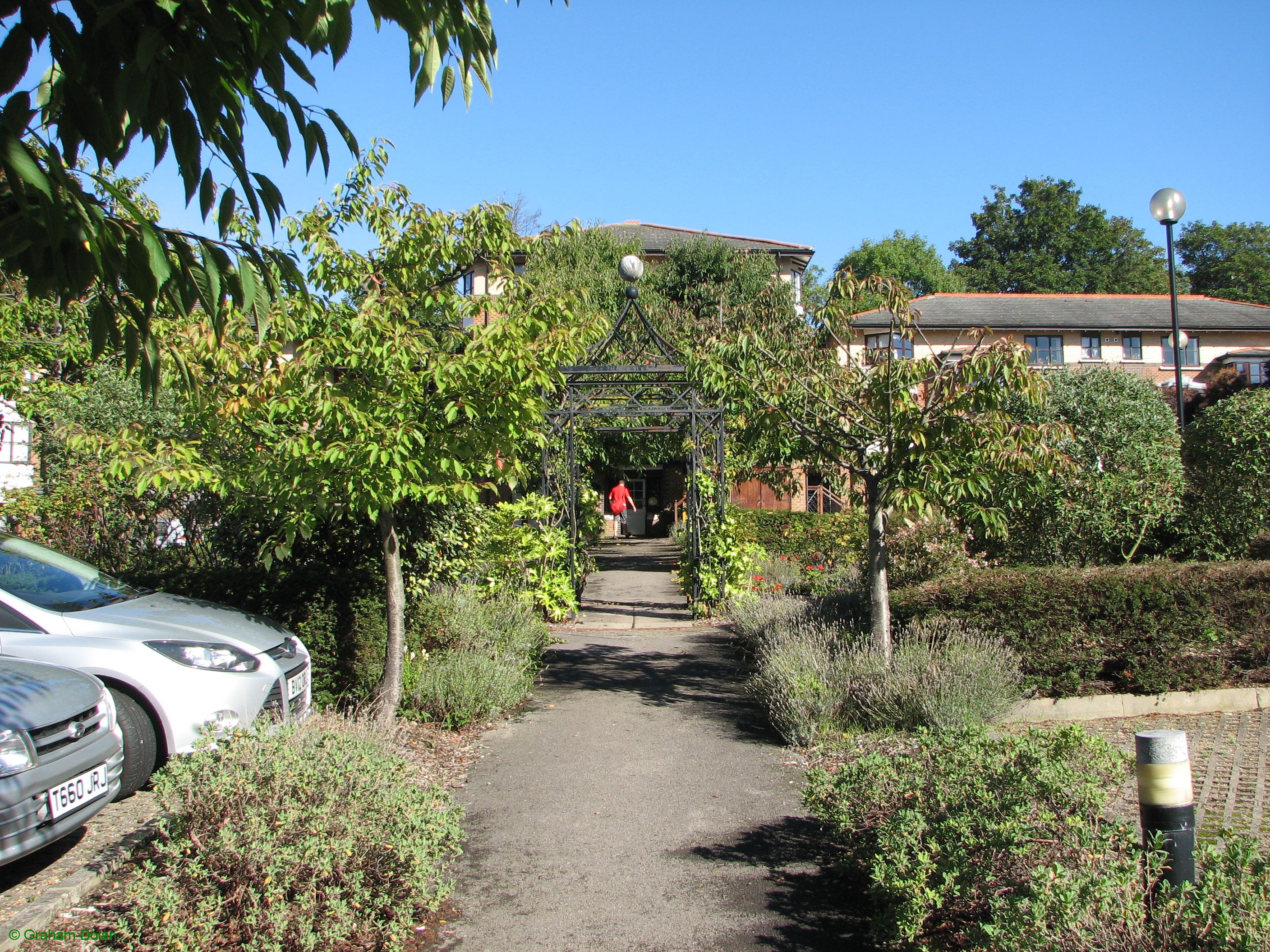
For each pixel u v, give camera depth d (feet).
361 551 29.22
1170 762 10.98
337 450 19.57
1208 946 9.28
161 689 18.48
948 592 25.54
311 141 9.62
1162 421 33.58
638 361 52.90
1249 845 10.52
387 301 21.30
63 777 14.24
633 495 109.81
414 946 12.77
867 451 26.73
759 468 53.47
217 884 12.12
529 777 20.39
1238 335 113.09
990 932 10.18
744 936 13.00
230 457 22.36
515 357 20.90
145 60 7.83
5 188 8.49
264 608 24.23
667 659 34.78
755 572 50.24
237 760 13.53
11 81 8.05
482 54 10.28
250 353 20.10
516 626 33.30
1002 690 23.26
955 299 116.26
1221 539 34.71
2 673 14.98
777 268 88.84
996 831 12.07
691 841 16.62
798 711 22.88
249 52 8.95
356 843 12.84
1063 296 118.83
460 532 33.22
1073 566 31.60
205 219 9.46
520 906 13.98
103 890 13.87
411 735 23.08
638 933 13.12
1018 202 205.26
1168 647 24.84
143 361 9.45
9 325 32.63
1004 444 23.36
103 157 8.64
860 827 14.44
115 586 22.18
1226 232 202.49
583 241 79.61
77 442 20.54
